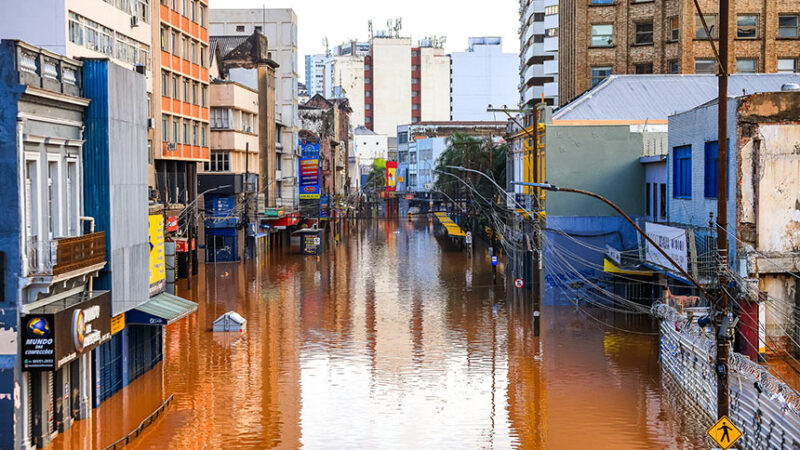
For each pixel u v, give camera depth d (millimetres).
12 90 21141
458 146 97938
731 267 30125
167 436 23594
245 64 82750
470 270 66000
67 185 24859
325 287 55875
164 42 54750
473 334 38656
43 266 21875
